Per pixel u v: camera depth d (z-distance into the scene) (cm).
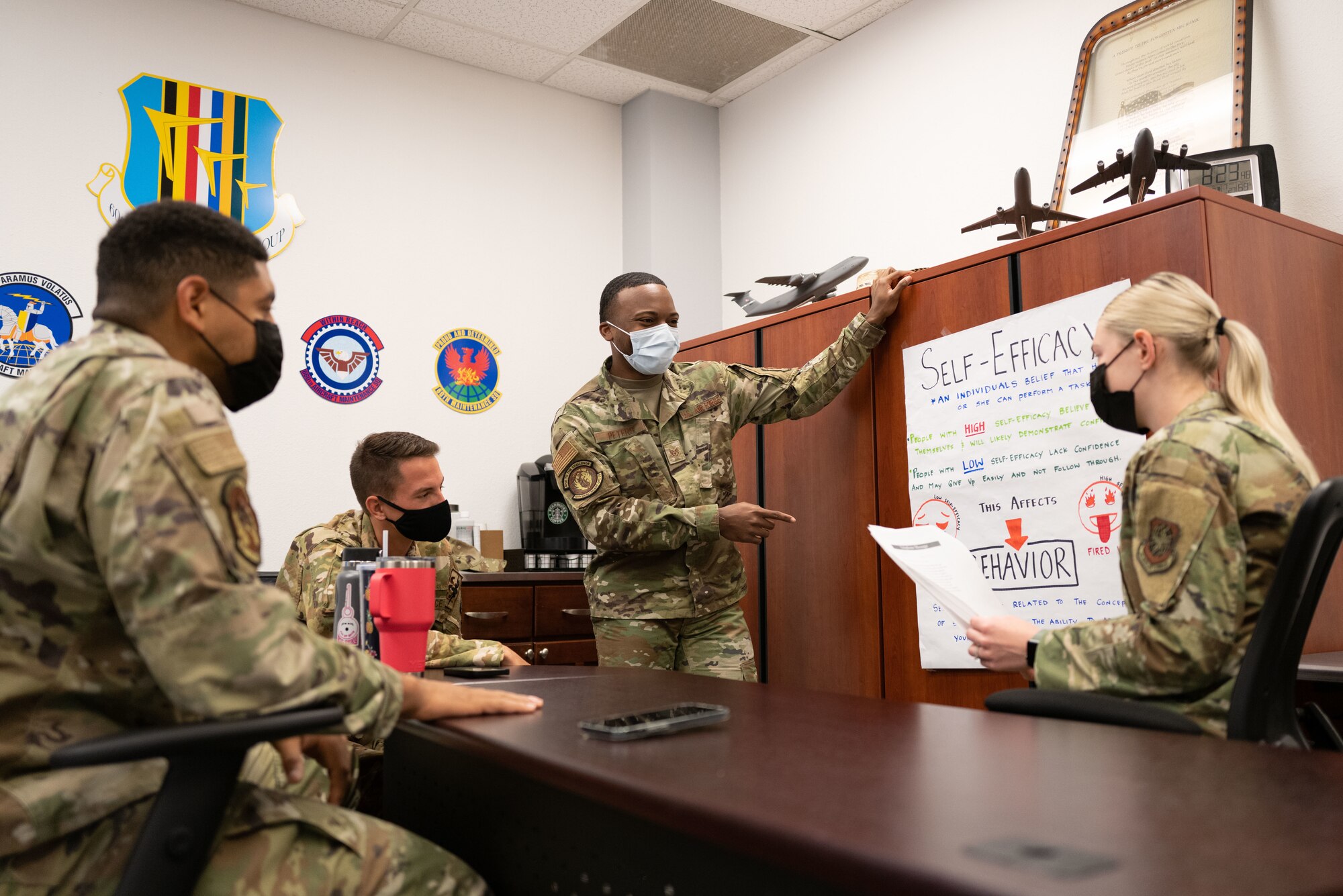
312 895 95
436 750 135
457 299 395
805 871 56
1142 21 281
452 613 215
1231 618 115
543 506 373
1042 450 212
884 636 247
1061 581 207
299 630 96
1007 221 237
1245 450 121
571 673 159
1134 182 227
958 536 229
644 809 69
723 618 250
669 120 439
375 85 386
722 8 368
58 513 90
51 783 89
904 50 366
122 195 333
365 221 378
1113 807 63
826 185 396
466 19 374
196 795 87
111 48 335
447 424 387
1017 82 324
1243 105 251
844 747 86
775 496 284
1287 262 206
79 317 322
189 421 94
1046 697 121
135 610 88
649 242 428
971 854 53
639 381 256
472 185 405
